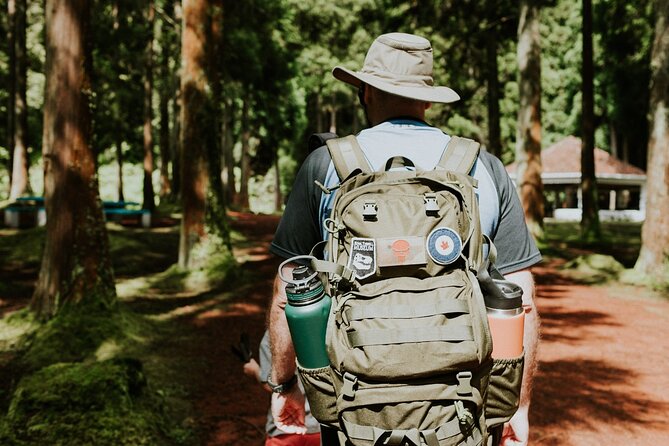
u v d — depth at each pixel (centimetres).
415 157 157
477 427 134
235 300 968
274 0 2128
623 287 1127
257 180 5238
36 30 3105
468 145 159
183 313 879
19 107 2325
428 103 175
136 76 2819
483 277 140
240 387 568
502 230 159
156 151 4759
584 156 1947
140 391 474
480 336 133
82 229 741
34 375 464
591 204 1938
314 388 144
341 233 144
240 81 2305
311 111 4912
